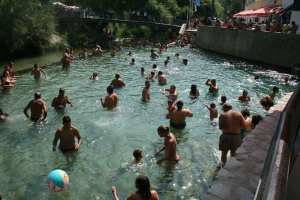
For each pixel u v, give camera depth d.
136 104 9.28
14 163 5.54
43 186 4.82
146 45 28.61
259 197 1.20
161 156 5.89
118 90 10.96
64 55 15.83
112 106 8.69
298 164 2.26
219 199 3.30
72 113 8.31
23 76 13.48
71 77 13.28
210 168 5.39
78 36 34.31
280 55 17.19
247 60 20.08
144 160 5.73
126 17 34.94
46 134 6.87
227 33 23.17
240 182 3.64
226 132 5.33
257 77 13.09
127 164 5.53
